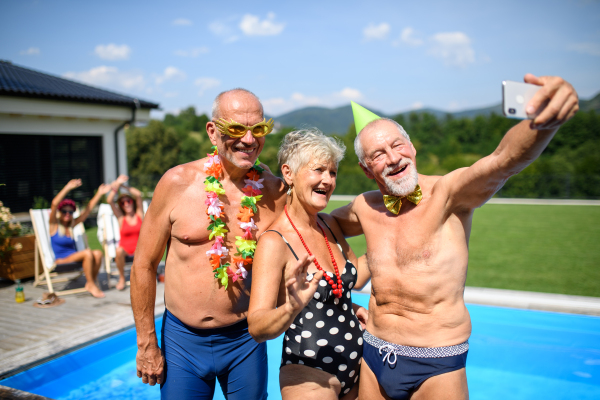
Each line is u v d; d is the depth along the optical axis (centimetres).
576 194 2548
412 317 220
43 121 1361
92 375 447
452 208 216
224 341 253
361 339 245
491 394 413
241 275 246
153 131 4859
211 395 268
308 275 225
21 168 1352
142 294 252
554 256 953
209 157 259
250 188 257
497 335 509
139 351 254
